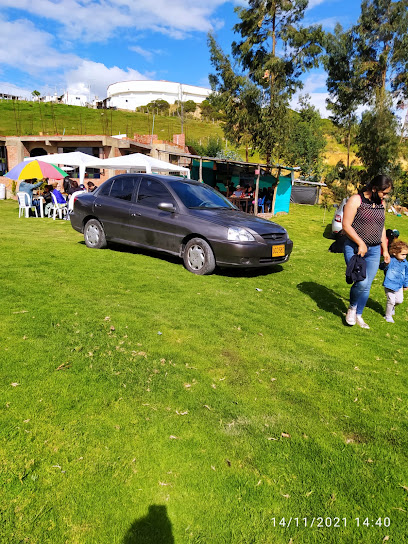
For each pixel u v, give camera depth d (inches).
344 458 96.2
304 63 903.7
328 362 148.4
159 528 73.4
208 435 99.7
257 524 76.1
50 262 249.3
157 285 220.4
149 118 2992.1
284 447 98.1
